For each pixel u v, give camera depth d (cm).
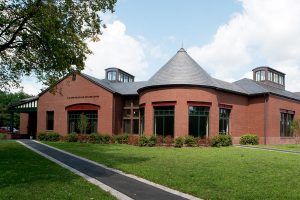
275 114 3616
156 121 2975
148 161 1714
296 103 4091
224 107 3253
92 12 1825
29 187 1025
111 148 2559
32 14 1602
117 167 1489
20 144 2898
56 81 1966
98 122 3481
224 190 1034
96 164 1623
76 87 3638
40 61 1872
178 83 2864
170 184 1116
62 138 3506
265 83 3978
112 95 3444
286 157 2003
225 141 2914
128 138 3131
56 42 1658
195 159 1814
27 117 4384
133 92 3597
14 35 1730
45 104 3809
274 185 1108
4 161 1650
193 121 2891
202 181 1168
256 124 3556
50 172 1328
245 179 1212
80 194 945
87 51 1800
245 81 3891
